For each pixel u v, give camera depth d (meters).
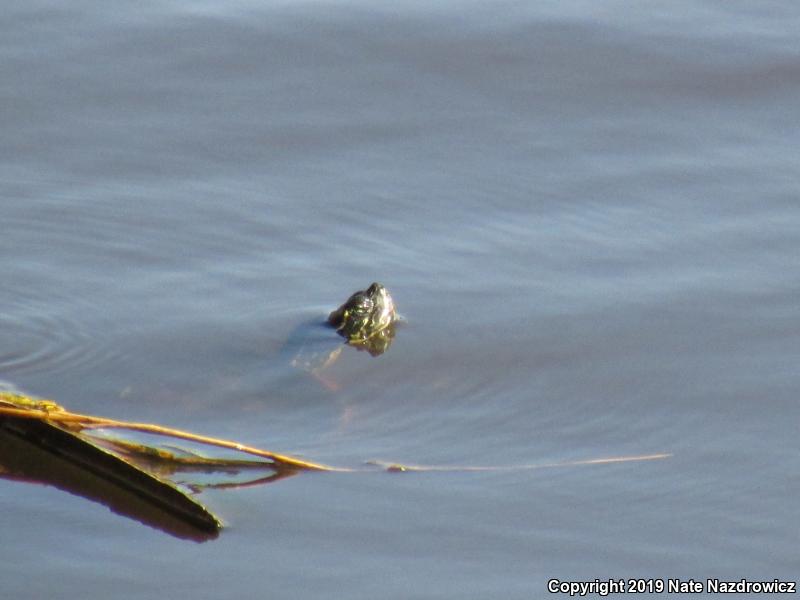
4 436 22.52
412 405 24.12
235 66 35.91
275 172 31.98
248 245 29.55
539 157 32.59
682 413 23.59
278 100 34.62
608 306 27.14
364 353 25.72
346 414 23.83
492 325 26.66
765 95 34.91
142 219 30.25
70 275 28.33
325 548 19.67
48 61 35.56
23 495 20.89
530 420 23.59
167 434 21.83
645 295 27.48
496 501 21.02
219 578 18.88
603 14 38.47
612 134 33.50
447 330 26.50
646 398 24.08
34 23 37.12
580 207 30.78
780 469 21.88
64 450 21.89
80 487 21.27
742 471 21.88
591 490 21.36
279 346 26.06
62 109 33.78
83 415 22.34
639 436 23.00
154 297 27.78
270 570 19.11
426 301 27.59
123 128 33.28
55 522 20.14
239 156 32.50
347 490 21.23
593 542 20.02
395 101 34.72
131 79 35.16
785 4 39.06
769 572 19.38
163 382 24.81
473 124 33.88
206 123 33.62
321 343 26.02
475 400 24.27
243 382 24.73
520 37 37.38
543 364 25.27
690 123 33.88
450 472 21.89
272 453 21.88
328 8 38.69
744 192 31.03
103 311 27.20
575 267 28.61
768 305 26.89
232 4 38.75
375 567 19.27
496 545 19.89
